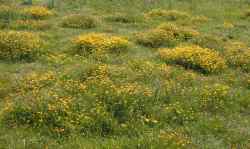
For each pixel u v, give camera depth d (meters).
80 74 12.39
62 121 9.02
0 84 11.71
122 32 20.28
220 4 31.66
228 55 16.08
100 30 20.30
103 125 9.16
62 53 15.62
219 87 11.72
